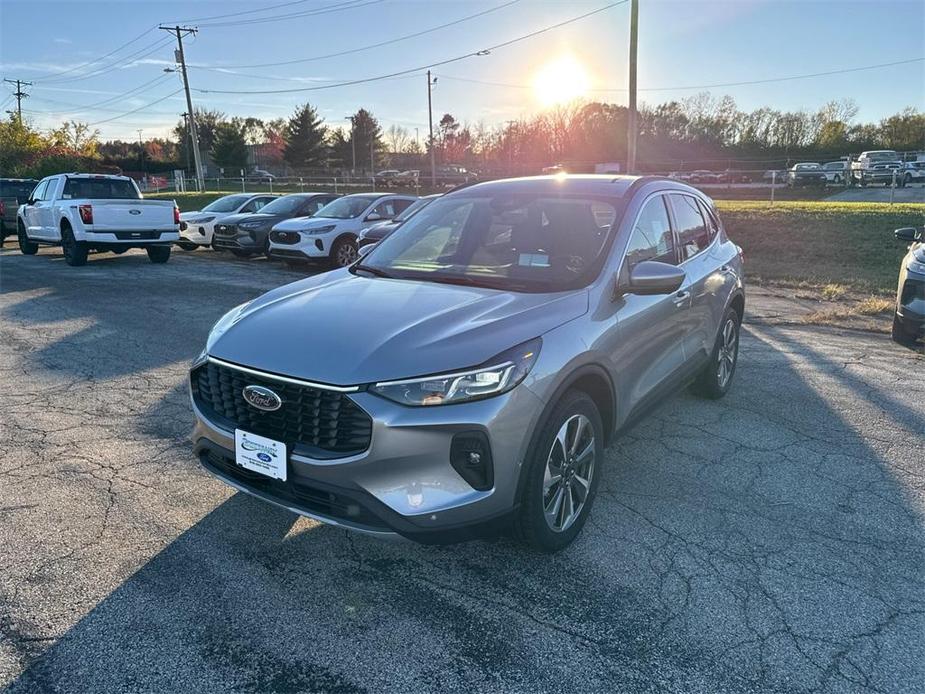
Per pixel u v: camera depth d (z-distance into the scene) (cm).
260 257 1603
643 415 396
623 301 361
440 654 259
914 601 292
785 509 370
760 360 661
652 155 7769
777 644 265
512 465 284
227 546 330
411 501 269
